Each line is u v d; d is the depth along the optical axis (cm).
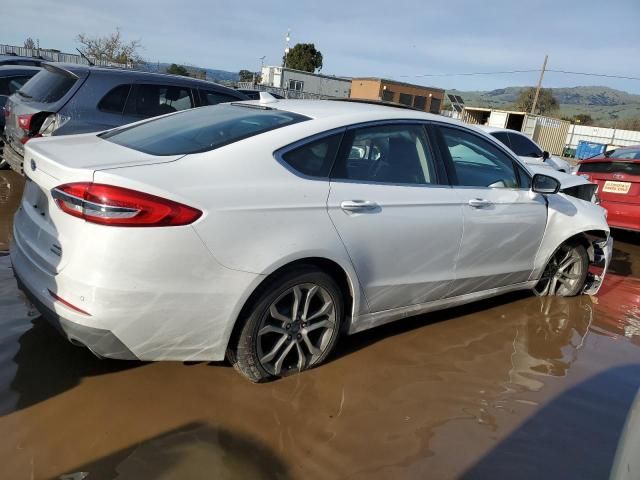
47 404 262
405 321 409
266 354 292
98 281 238
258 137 292
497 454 262
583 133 4262
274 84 3916
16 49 2303
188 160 270
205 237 252
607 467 261
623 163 773
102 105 598
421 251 345
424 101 4619
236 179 270
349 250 304
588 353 391
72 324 243
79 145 304
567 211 458
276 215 273
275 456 243
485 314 444
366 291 323
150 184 244
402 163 346
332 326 314
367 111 341
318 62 5828
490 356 368
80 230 241
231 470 231
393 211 325
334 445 255
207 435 252
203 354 273
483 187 395
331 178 306
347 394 299
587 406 316
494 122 3597
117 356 254
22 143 565
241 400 282
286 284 284
